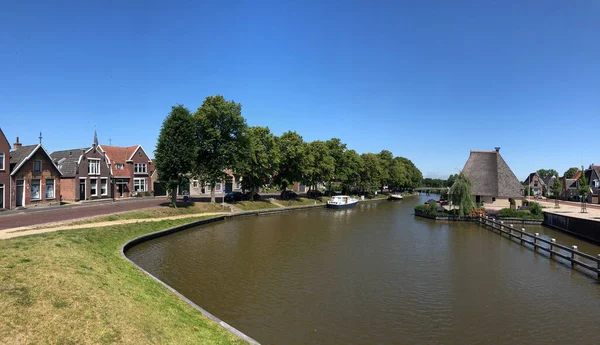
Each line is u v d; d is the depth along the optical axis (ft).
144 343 25.91
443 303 48.98
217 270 61.67
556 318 44.50
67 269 35.70
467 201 141.38
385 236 101.50
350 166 250.16
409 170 384.47
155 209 115.14
